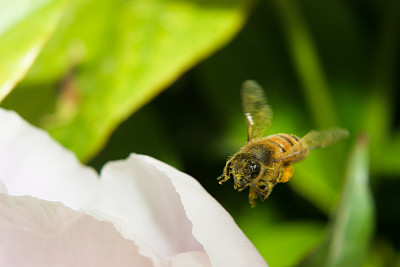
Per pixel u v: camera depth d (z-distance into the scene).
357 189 0.19
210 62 0.24
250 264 0.17
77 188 0.19
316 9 0.24
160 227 0.19
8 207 0.18
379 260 0.23
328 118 0.23
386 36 0.24
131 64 0.21
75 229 0.18
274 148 0.21
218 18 0.22
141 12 0.22
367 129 0.24
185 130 0.24
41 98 0.21
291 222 0.23
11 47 0.21
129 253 0.18
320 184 0.23
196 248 0.18
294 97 0.24
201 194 0.18
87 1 0.22
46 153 0.19
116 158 0.22
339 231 0.19
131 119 0.23
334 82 0.24
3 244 0.18
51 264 0.18
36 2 0.21
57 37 0.21
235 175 0.20
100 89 0.21
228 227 0.18
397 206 0.23
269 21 0.24
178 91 0.24
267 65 0.24
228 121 0.24
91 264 0.18
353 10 0.24
